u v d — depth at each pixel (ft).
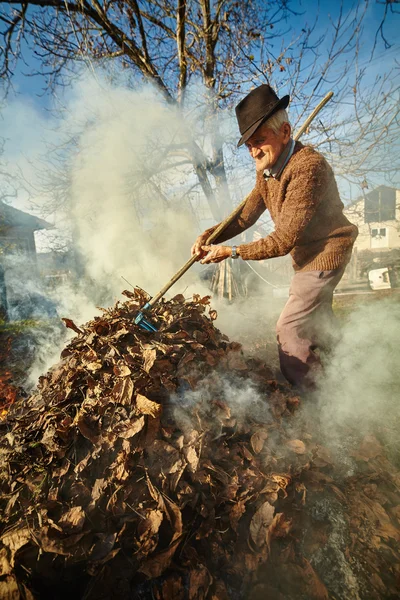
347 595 3.70
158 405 4.52
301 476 4.90
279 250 6.27
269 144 6.04
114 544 3.62
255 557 3.86
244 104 5.99
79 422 4.45
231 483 4.38
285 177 6.14
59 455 4.29
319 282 6.63
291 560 3.96
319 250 6.63
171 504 3.94
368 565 3.96
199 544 3.93
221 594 3.50
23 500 3.95
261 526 4.06
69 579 3.48
